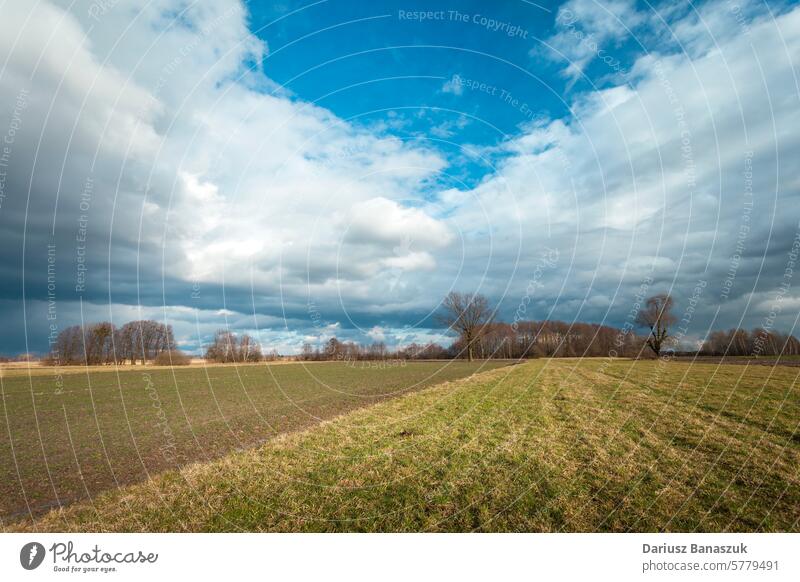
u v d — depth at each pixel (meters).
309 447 11.96
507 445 11.40
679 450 10.48
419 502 8.17
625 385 21.81
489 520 7.46
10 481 9.79
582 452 10.60
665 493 8.13
